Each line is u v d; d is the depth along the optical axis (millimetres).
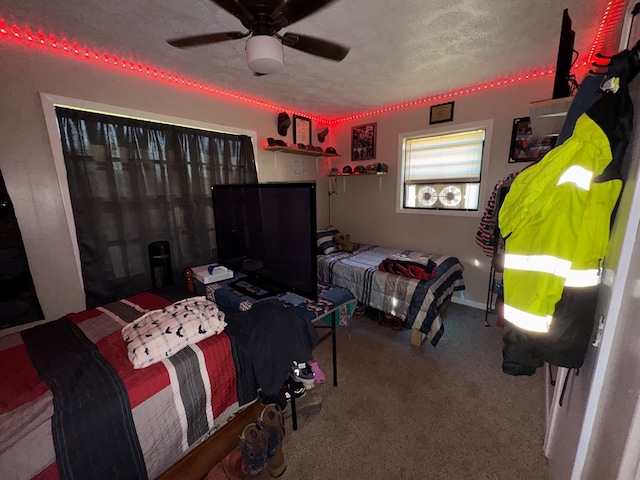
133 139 2213
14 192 1797
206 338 1338
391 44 1865
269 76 2404
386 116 3482
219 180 2795
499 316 2648
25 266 1873
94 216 2094
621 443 572
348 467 1358
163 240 2451
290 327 1398
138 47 1892
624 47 1196
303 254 1647
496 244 2477
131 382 1061
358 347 2396
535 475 1303
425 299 2311
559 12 1517
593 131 825
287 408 1645
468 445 1463
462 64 2217
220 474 1250
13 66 1720
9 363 1181
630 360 583
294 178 3652
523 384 1913
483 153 2854
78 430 912
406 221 3527
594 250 842
